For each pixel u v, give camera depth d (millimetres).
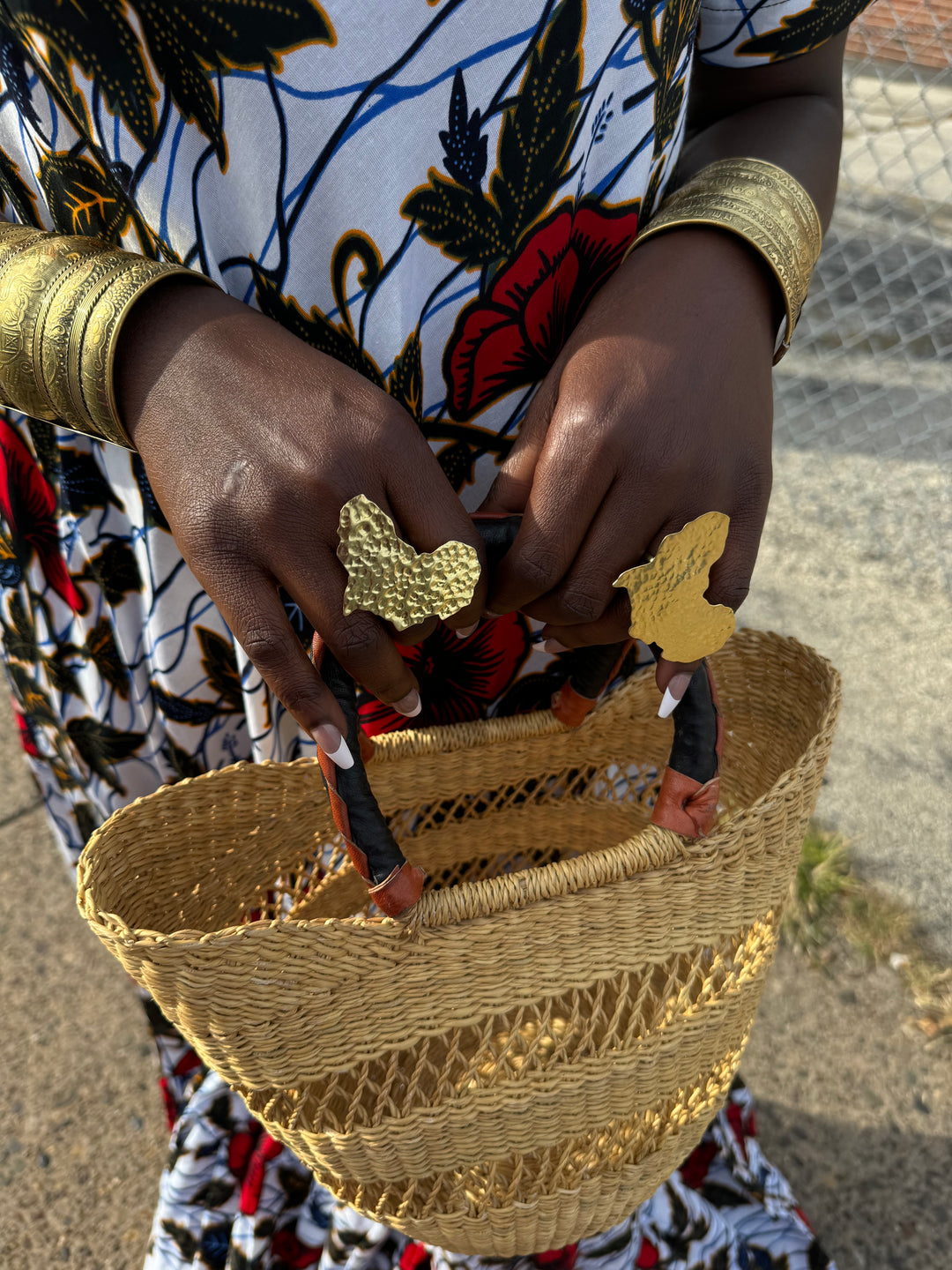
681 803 395
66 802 716
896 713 1230
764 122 459
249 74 318
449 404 411
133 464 436
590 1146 455
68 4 316
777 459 1659
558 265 396
